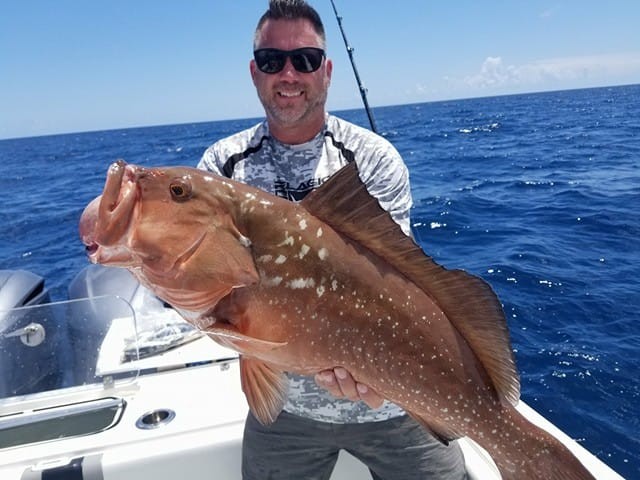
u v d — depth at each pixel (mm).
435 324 788
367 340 783
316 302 774
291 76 1028
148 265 729
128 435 1118
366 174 1071
